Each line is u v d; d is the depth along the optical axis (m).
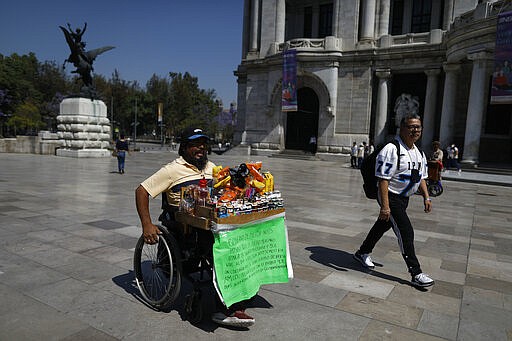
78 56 23.02
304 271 4.89
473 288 4.52
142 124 76.56
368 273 4.90
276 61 32.62
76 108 23.17
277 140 33.78
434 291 4.39
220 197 3.48
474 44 21.55
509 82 19.55
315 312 3.75
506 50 19.53
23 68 66.50
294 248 5.92
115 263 4.90
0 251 5.23
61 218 7.26
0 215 7.33
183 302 3.89
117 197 9.83
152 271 4.63
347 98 30.95
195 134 3.72
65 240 5.84
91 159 22.66
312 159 31.16
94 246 5.58
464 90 28.02
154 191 3.64
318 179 17.27
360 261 5.17
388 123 31.00
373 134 31.14
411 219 8.66
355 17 30.72
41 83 69.25
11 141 26.27
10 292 3.96
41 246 5.50
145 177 14.64
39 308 3.63
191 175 3.77
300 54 30.98
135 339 3.15
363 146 24.75
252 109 36.03
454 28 23.34
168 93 76.25
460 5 27.69
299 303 3.95
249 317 3.40
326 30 35.88
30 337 3.12
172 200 3.76
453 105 24.83
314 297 4.11
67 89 70.88
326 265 5.16
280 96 33.41
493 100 20.11
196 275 4.51
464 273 5.05
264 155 34.12
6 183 11.72
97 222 7.03
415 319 3.67
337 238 6.61
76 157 23.14
